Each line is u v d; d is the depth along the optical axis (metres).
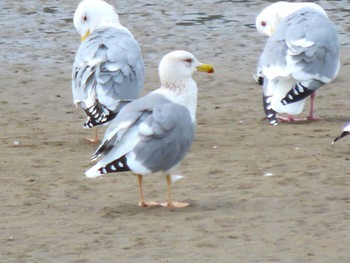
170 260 10.63
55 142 16.55
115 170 12.30
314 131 17.08
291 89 17.75
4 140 16.70
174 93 12.93
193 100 13.01
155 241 11.29
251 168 14.49
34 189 13.61
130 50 16.72
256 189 13.36
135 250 11.00
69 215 12.41
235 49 24.45
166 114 12.57
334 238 11.21
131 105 12.76
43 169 14.73
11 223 12.10
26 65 23.14
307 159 14.91
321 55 17.98
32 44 25.16
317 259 10.53
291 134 16.84
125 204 12.88
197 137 16.70
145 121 12.47
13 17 27.77
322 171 14.16
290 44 17.97
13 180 14.09
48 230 11.80
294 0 29.02
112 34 17.00
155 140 12.46
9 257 10.90
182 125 12.66
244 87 20.81
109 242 11.30
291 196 12.96
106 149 12.48
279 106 17.56
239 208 12.50
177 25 26.75
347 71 22.05
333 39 18.31
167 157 12.55
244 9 28.38
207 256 10.73
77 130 17.53
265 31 21.27
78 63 16.72
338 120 18.08
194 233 11.53
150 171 12.51
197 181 13.89
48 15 27.94
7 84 21.34
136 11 28.27
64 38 25.69
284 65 17.80
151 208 12.65
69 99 20.02
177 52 12.95
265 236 11.36
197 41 25.22
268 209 12.42
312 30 18.17
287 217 12.05
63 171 14.60
